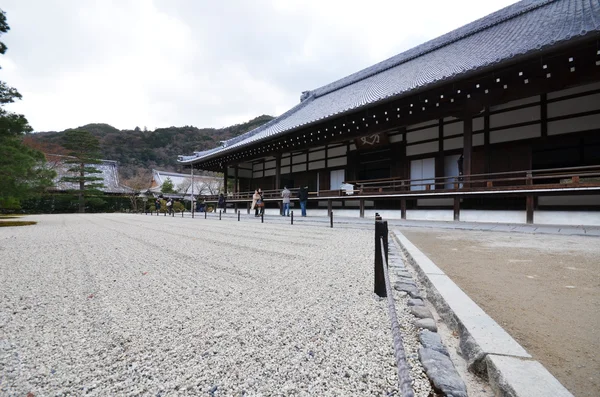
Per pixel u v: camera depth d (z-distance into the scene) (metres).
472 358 1.47
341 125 13.93
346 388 1.35
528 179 8.87
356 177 16.33
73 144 35.59
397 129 14.26
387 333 1.91
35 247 5.73
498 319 1.95
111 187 42.94
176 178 52.09
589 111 9.30
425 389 1.32
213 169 26.95
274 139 16.88
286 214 15.49
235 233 7.96
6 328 2.02
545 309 2.12
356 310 2.31
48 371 1.50
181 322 2.11
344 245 5.58
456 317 1.88
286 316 2.20
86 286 3.04
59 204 35.12
